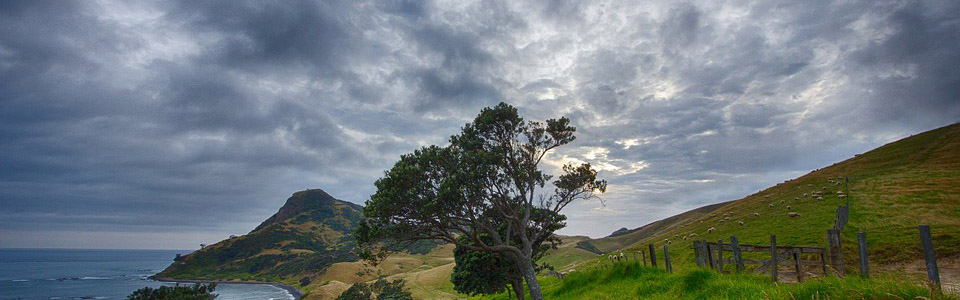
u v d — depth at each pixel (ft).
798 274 53.67
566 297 84.58
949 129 315.58
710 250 66.39
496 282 129.80
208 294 269.23
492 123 113.80
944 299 27.17
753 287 46.60
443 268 554.87
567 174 122.83
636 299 60.13
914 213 138.41
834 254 50.47
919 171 219.20
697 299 51.39
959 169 207.00
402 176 98.94
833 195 199.72
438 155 108.99
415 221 103.14
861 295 30.37
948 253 93.66
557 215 127.24
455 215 102.27
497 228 123.54
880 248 105.70
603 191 121.90
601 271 87.51
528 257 105.29
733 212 239.50
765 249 56.90
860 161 306.35
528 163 115.96
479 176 106.32
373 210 99.86
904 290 28.99
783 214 187.62
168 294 248.52
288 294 640.58
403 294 301.84
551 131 117.29
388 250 106.22
